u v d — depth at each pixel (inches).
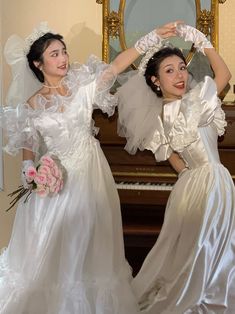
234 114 132.3
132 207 136.3
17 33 158.4
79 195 115.1
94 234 115.2
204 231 110.0
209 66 143.3
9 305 111.6
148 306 115.7
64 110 117.0
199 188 114.7
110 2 145.2
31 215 117.6
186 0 144.7
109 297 110.7
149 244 128.3
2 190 164.9
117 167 136.6
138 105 123.9
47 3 156.4
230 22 152.2
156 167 136.0
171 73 118.7
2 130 161.9
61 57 118.6
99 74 118.7
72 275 110.7
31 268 114.3
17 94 127.1
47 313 108.7
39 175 112.0
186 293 109.0
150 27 145.4
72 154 117.3
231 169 134.6
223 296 108.3
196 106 114.6
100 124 134.6
